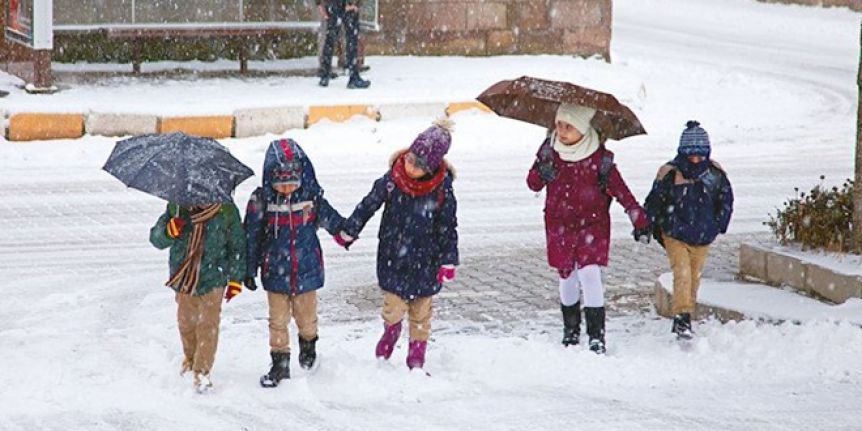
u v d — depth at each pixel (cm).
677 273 1602
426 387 1366
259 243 1350
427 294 1402
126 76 3578
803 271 1741
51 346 1516
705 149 1592
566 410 1305
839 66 5034
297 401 1320
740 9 6794
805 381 1404
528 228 2361
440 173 1383
